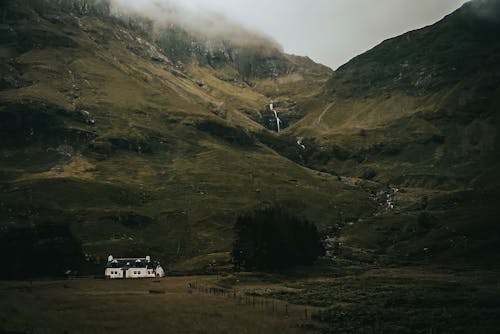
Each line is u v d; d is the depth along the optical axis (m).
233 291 120.25
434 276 144.38
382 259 199.75
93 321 75.38
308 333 71.31
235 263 173.88
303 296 109.00
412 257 198.88
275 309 91.81
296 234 180.12
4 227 175.25
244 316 83.31
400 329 72.56
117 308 87.94
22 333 62.69
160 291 117.38
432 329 71.81
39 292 109.81
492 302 93.00
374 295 106.38
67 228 180.00
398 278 140.62
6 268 158.75
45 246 167.50
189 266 191.50
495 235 197.38
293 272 160.88
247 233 172.12
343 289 119.25
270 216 177.00
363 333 70.81
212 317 81.88
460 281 131.00
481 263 173.25
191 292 117.94
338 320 80.31
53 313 79.69
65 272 169.00
